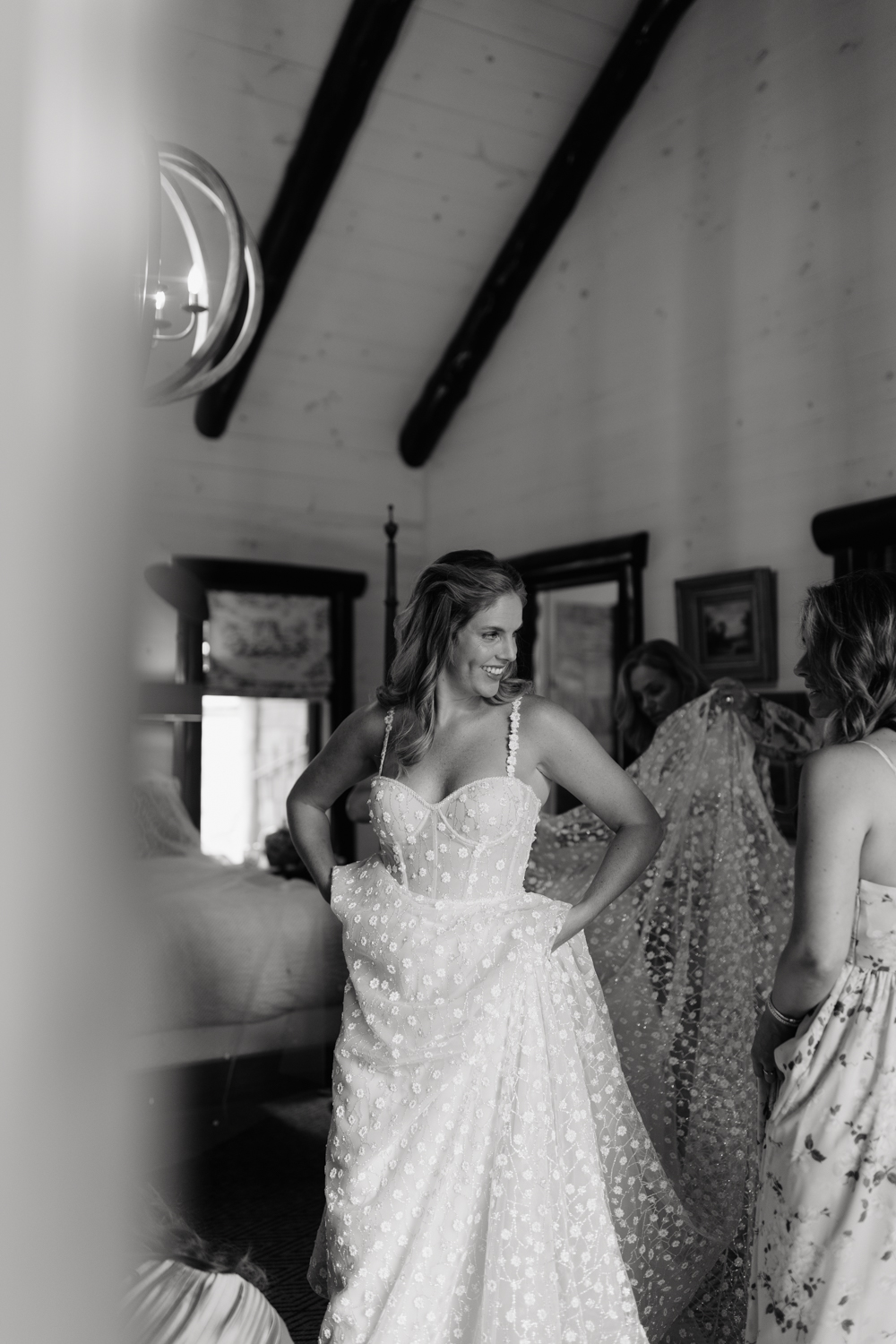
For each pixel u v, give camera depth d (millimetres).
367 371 5902
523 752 2080
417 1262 1814
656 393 4840
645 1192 2154
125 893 398
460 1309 1848
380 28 4418
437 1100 1886
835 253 4070
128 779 399
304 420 5895
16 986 371
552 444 5410
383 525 6148
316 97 4695
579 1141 1964
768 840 2613
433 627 2088
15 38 377
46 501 380
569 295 5328
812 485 4137
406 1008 1943
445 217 5332
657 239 4848
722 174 4547
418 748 2074
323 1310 2580
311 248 5277
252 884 3994
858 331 3973
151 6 421
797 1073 1617
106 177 400
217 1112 3605
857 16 3994
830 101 4094
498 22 4664
